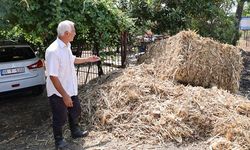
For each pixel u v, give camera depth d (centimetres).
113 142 489
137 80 589
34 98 830
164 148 463
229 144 450
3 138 573
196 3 940
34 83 781
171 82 604
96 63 848
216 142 456
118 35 792
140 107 534
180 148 462
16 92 752
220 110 518
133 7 922
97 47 777
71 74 478
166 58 645
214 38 976
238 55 676
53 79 441
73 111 501
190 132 487
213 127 494
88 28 706
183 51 620
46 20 624
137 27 898
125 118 530
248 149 446
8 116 695
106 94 583
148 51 740
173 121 497
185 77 617
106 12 692
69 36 452
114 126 521
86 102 585
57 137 482
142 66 664
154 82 586
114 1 802
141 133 496
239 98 582
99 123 540
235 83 676
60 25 448
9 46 766
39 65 794
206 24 986
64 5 641
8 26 598
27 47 796
